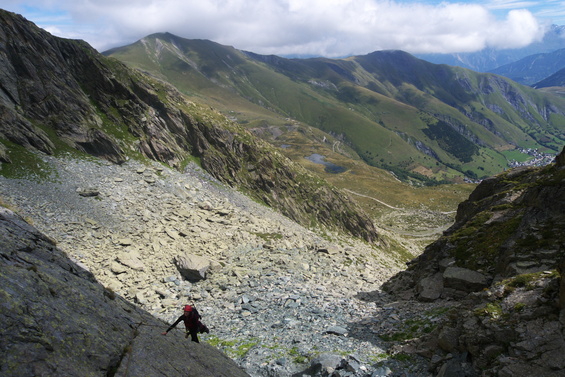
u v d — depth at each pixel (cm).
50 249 2006
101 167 7588
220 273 5034
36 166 6500
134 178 7762
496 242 3538
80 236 5300
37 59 8256
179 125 10388
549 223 3047
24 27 8331
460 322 2041
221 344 2866
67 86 8569
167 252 5375
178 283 4628
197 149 10462
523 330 1759
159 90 11119
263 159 11656
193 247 5819
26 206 5494
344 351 2445
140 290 4281
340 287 4594
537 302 1866
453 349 1978
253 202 10100
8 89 7562
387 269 6662
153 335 1714
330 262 5934
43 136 7181
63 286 1535
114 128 8900
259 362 2442
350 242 11444
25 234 1941
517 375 1570
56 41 9081
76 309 1452
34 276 1430
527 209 3412
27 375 1010
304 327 3098
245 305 3847
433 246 4328
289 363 2386
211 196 8856
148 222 6316
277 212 10456
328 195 12875
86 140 7881
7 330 1086
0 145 6319
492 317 1917
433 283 3609
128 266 4728
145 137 9231
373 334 2780
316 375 2170
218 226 7006
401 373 2019
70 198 6134
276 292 4250
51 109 7938
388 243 13775
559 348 1593
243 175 10956
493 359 1745
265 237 7069
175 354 1642
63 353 1172
